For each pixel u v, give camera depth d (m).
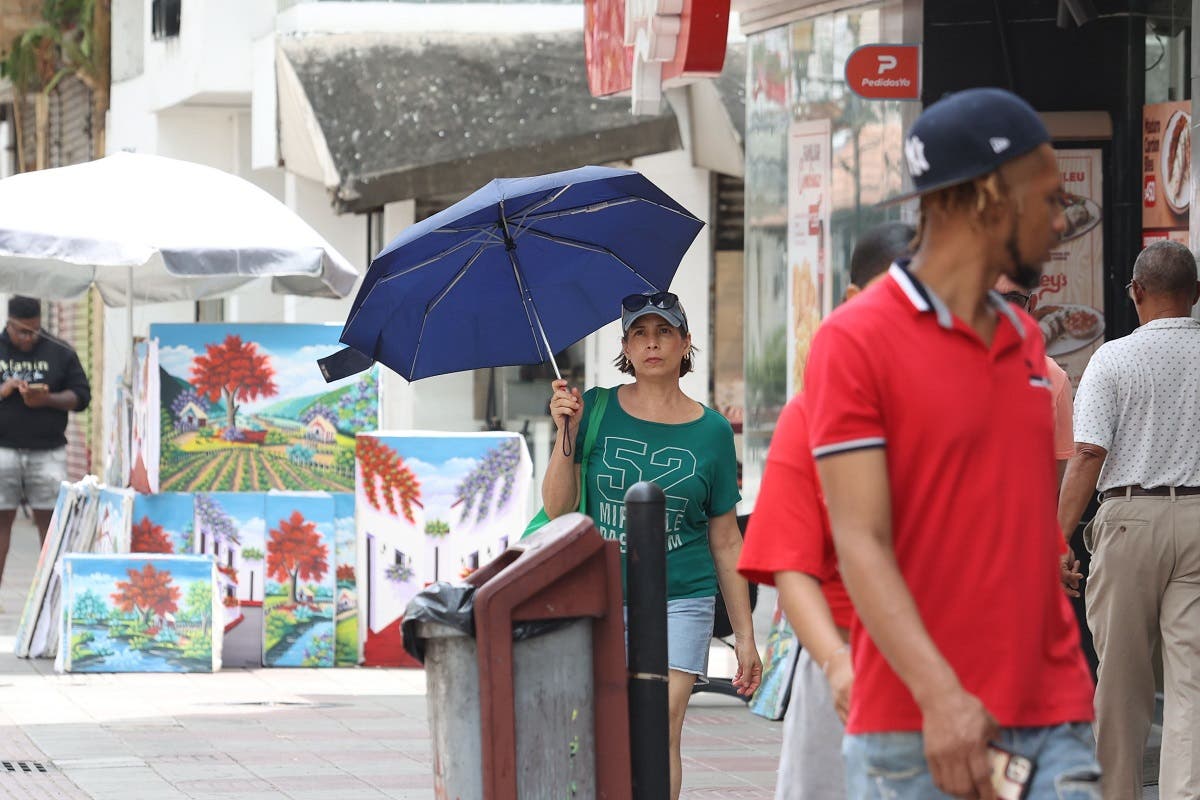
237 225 17.50
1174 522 10.29
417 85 23.77
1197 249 11.99
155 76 30.14
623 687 8.05
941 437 5.24
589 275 10.58
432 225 9.56
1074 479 10.45
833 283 16.42
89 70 35.88
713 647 19.89
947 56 14.78
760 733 14.80
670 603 9.62
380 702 15.88
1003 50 14.73
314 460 18.33
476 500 17.92
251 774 12.72
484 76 23.83
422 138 23.39
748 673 9.73
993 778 5.29
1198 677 10.23
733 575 9.77
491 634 7.73
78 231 16.98
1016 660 5.29
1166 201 14.45
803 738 7.13
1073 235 14.91
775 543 6.18
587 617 8.00
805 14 16.73
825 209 16.53
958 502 5.27
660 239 10.58
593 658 8.06
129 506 17.83
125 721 14.74
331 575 18.03
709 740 14.43
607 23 18.80
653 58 16.09
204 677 17.27
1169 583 10.38
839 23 16.20
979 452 5.27
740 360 23.75
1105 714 10.55
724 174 23.55
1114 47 14.80
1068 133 14.82
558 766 7.93
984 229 5.28
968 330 5.29
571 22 24.19
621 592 8.09
